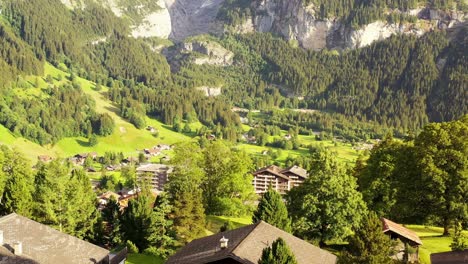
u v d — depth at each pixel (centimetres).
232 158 10256
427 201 8250
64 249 5088
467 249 5591
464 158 7756
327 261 5134
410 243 6694
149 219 7556
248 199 10406
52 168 7731
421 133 8388
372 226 4697
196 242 5597
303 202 7106
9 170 10381
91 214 8081
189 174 9594
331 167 7306
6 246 4750
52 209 7450
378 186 8850
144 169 18688
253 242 4875
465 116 8506
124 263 6169
